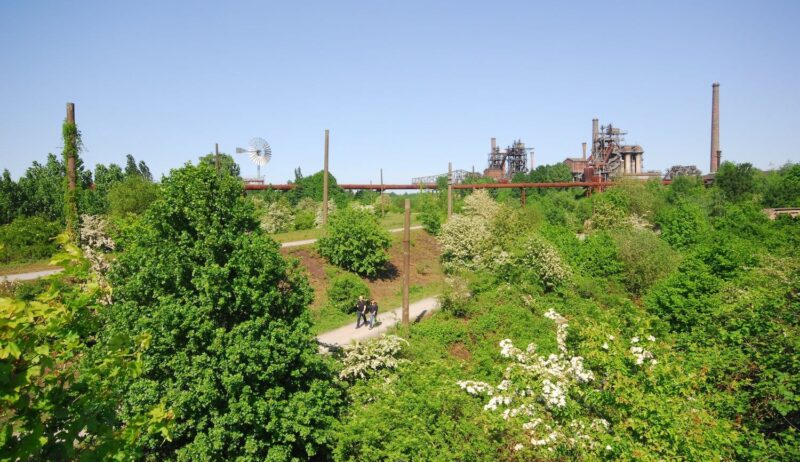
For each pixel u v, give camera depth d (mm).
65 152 19703
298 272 12320
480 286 24750
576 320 16938
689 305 18844
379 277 30281
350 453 10750
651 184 58219
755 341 10406
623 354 8711
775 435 8531
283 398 11047
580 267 29109
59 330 4152
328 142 36500
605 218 44031
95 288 4227
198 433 9891
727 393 9430
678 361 9531
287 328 11109
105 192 39188
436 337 19031
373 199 64438
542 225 36469
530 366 10492
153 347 9844
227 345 10125
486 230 33812
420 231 42625
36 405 3842
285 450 10383
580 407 9352
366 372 14492
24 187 36438
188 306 10062
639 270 27688
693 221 37688
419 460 9117
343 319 22234
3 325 3508
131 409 9492
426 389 11133
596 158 82312
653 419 7742
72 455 3881
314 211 50344
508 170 96812
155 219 10875
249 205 11852
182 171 11180
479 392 10984
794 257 21125
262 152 49188
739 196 53844
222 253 10922
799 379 8336
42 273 22484
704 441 7637
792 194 49719
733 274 22047
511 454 9516
